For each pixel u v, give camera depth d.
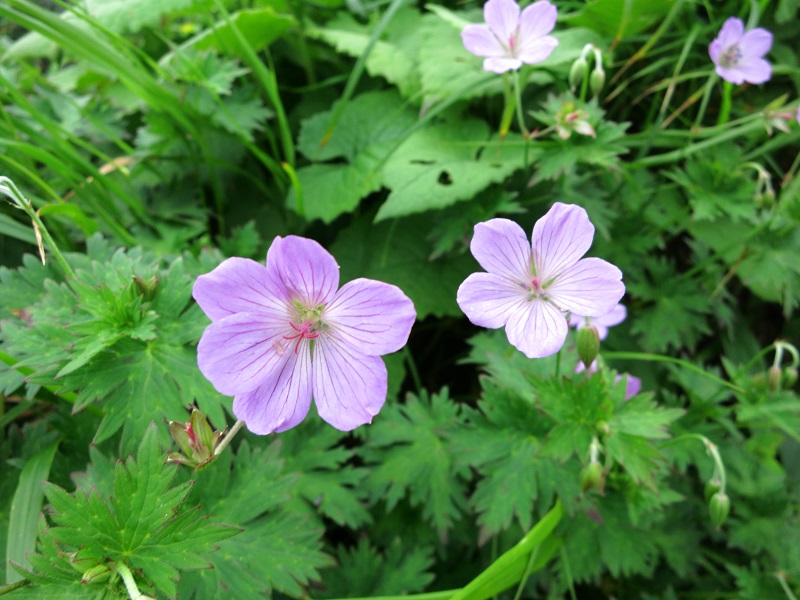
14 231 0.15
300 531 0.13
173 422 0.10
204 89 0.20
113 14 0.21
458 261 0.20
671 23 0.21
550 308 0.11
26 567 0.11
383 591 0.15
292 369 0.10
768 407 0.17
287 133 0.20
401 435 0.16
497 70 0.15
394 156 0.20
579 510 0.15
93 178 0.18
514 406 0.15
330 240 0.22
